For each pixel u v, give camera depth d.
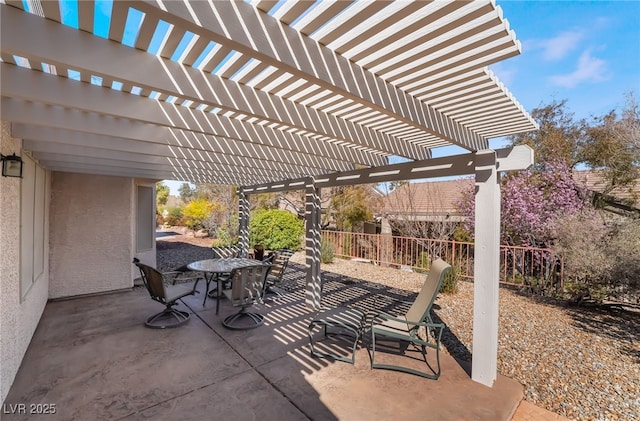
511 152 3.08
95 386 2.94
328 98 2.71
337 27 1.68
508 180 8.75
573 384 3.20
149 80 1.89
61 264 5.77
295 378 3.16
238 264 5.54
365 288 7.09
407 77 2.26
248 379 3.12
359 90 2.09
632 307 5.38
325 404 2.74
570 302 5.86
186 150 4.43
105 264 6.22
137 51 1.84
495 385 3.10
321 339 4.15
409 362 3.56
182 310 5.18
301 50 1.75
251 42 1.53
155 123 2.74
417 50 1.88
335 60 1.94
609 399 2.94
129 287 6.53
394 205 11.78
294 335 4.26
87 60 1.66
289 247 11.55
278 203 15.97
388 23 1.64
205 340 4.03
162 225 21.88
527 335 4.42
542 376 3.35
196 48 1.87
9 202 2.84
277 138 3.67
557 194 7.95
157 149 4.16
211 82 2.21
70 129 2.87
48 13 1.52
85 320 4.66
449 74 2.17
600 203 7.80
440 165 3.69
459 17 1.56
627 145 7.36
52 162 4.71
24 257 3.44
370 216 12.84
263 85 2.46
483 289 3.13
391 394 2.91
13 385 2.92
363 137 3.49
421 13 1.59
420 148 4.39
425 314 3.45
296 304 5.72
